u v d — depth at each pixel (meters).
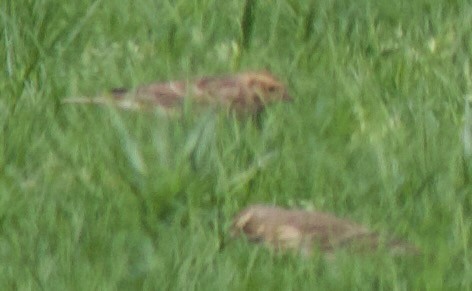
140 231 21.47
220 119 24.64
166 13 29.48
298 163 23.30
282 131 24.41
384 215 22.02
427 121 24.73
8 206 21.95
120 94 25.61
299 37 28.75
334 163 23.25
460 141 23.98
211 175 22.78
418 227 21.62
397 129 24.56
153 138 23.80
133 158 22.84
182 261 20.53
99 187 22.31
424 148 23.80
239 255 20.66
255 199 22.33
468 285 20.14
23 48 27.28
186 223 21.88
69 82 26.47
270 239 21.05
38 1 28.66
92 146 23.59
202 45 28.59
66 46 28.00
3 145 23.59
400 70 26.70
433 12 29.62
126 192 22.12
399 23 29.31
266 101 25.69
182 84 25.70
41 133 24.12
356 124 24.70
